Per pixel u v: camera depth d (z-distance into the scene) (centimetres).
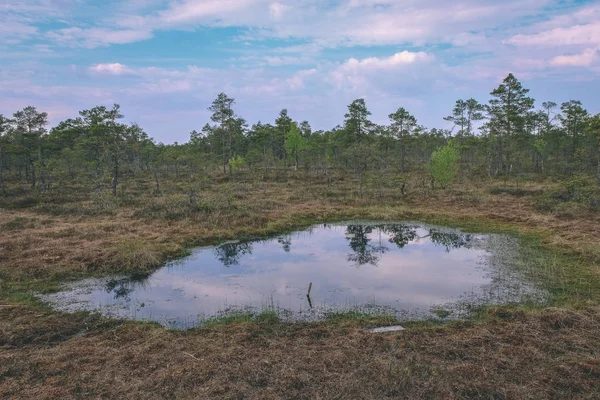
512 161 3841
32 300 983
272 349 693
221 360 647
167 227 1739
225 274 1223
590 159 3444
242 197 2577
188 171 4209
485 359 639
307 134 6506
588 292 965
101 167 3331
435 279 1141
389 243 1623
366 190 2803
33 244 1400
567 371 591
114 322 854
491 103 3731
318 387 563
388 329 801
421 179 3403
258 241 1669
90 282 1126
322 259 1392
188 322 865
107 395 555
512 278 1106
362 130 4450
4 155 3603
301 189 2930
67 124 4003
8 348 716
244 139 5756
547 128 4469
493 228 1742
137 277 1184
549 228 1633
